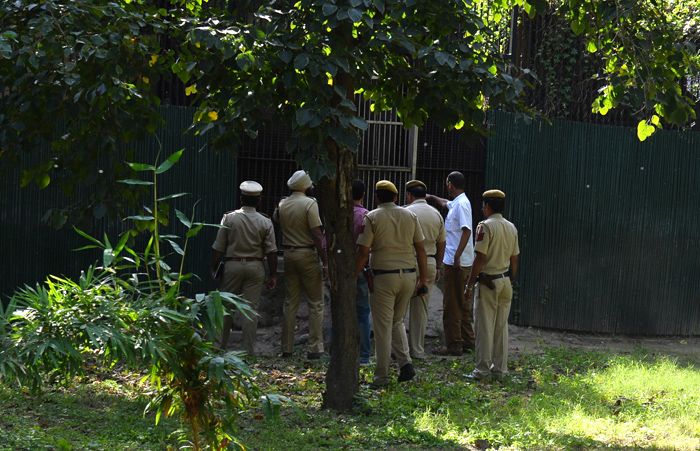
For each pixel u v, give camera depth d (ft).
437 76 26.73
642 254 46.91
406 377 34.01
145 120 28.55
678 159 47.11
